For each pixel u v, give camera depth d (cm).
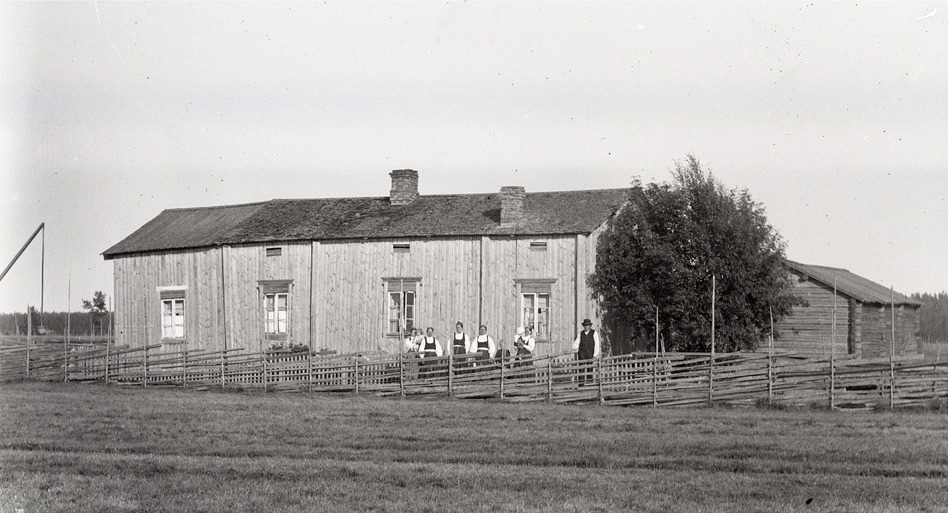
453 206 3753
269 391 2908
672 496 1321
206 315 3962
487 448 1694
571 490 1355
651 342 3362
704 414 2214
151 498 1313
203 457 1616
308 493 1339
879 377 2359
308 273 3722
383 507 1259
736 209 3359
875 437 1814
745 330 3309
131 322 4228
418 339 3206
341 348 3647
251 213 4116
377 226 3669
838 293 3816
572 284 3344
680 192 3375
